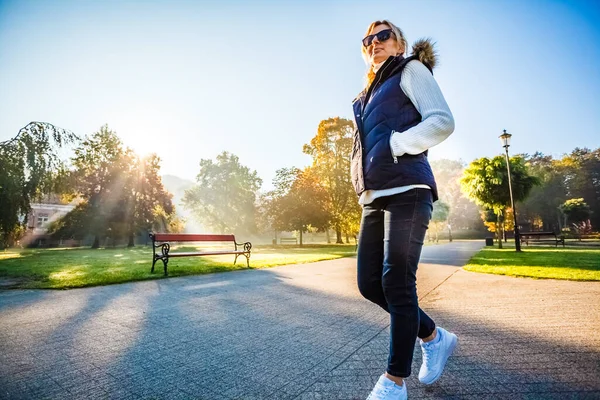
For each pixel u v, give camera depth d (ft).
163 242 23.82
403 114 4.65
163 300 13.35
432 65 4.91
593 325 8.88
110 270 23.94
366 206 5.12
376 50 5.49
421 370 5.37
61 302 12.91
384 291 4.48
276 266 29.04
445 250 56.85
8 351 7.43
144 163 115.44
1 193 33.27
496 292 14.23
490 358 6.70
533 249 53.78
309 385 5.66
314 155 126.41
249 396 5.27
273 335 8.63
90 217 96.12
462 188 67.92
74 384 5.74
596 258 29.84
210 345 7.84
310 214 105.19
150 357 7.06
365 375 6.07
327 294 14.79
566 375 5.78
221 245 96.22
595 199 183.01
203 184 163.02
